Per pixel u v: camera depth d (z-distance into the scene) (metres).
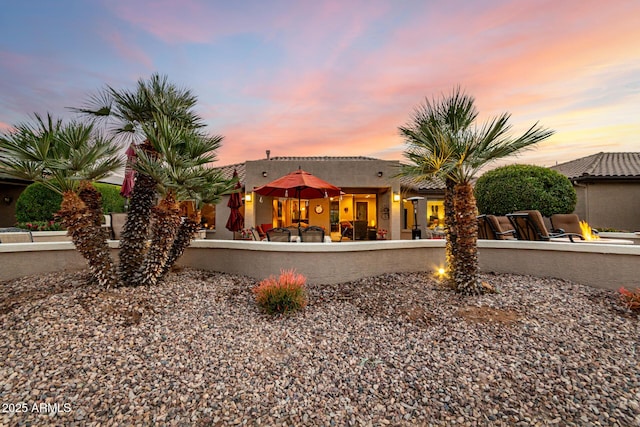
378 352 3.81
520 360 3.54
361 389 3.13
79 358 3.39
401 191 15.71
